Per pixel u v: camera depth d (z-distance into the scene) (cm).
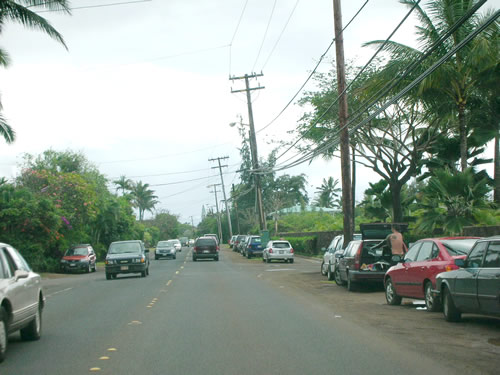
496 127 2669
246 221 10338
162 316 1308
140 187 10569
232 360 820
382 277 1834
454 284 1141
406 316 1275
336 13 2316
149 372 754
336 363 792
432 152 3216
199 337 1018
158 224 12562
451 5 2186
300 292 1897
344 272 2036
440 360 807
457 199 2555
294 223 7250
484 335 1016
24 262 1038
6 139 2656
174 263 4441
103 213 5347
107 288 2206
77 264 3791
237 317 1272
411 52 2314
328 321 1204
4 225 3350
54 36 2459
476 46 2136
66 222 3784
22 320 930
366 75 3198
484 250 1077
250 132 4812
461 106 2434
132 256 2838
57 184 4131
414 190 5225
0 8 2336
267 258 4081
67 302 1716
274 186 10331
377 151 3438
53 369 779
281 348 905
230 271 3167
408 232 2927
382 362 796
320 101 3397
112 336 1048
